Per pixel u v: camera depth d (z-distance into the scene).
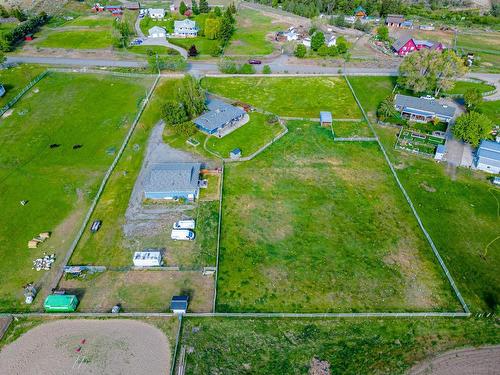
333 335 52.50
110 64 124.25
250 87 112.56
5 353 50.22
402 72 109.19
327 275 60.34
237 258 62.72
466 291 58.12
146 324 53.62
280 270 61.00
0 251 63.09
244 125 94.75
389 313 54.69
